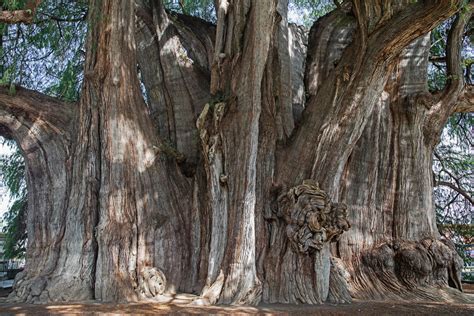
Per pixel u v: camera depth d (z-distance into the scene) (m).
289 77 10.09
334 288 8.47
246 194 8.09
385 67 8.48
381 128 10.31
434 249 9.41
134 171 8.98
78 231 8.69
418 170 10.15
